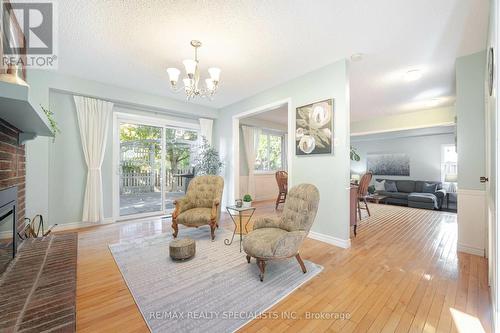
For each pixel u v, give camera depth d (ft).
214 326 4.65
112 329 4.55
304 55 9.17
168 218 14.26
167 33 7.66
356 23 7.11
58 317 3.47
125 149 14.28
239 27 7.33
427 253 8.63
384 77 11.35
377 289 6.10
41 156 10.53
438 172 22.75
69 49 8.68
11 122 5.76
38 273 4.83
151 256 8.22
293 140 11.51
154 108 14.64
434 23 7.08
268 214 15.83
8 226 6.86
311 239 10.27
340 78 9.52
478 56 8.67
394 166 25.55
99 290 5.99
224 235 10.74
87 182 12.13
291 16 6.77
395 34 7.70
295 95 11.46
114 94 12.69
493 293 4.94
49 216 11.27
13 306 3.71
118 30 7.47
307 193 7.30
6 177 6.15
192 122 17.24
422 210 17.54
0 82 3.61
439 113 16.49
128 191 14.40
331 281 6.51
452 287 6.16
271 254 6.23
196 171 16.66
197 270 7.11
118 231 11.39
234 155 16.30
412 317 4.97
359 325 4.72
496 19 4.24
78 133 12.13
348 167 9.38
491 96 5.52
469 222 8.64
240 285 6.25
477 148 8.49
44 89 10.57
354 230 10.93
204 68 10.39
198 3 6.22
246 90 13.42
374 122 19.89
